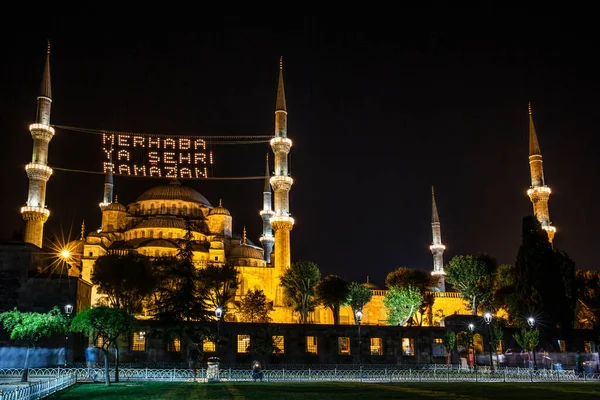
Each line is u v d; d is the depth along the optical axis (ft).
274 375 165.48
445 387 125.08
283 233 335.88
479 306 309.22
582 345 246.88
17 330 134.62
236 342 219.41
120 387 118.32
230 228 398.21
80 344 206.59
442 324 309.22
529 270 246.06
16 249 206.80
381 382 147.02
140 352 204.03
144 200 396.37
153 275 227.81
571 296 244.83
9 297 201.46
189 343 199.31
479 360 229.86
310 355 228.02
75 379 136.77
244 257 370.12
